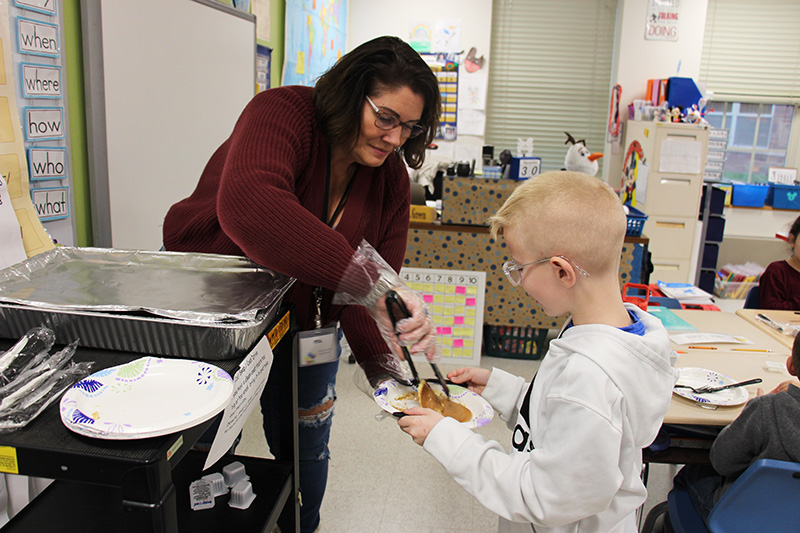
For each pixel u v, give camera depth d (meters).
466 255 3.22
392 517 2.01
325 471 1.71
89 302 0.94
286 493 1.24
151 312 0.89
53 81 1.64
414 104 1.17
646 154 4.71
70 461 0.70
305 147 1.20
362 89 1.14
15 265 1.10
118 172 1.96
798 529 1.27
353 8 5.61
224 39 2.62
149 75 2.08
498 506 0.96
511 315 3.30
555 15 5.66
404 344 1.11
